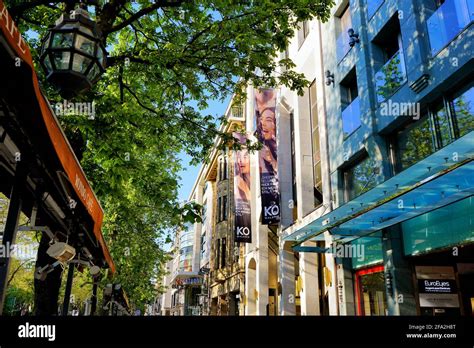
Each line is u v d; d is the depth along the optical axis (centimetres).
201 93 1057
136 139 1059
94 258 1024
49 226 776
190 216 977
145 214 2069
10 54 357
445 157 762
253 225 2566
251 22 906
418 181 863
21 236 2031
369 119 1309
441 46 1022
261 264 2338
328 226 1156
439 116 1057
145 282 2520
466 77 959
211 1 921
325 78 1711
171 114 1066
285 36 907
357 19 1454
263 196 2025
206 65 941
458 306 1099
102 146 962
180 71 938
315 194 1862
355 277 1383
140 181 1059
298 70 2102
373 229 1154
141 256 2134
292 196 2086
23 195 636
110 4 801
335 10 1661
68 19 446
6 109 431
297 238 1496
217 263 3772
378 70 1343
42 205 655
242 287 2786
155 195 1044
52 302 782
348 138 1465
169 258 2445
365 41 1395
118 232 1973
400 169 1219
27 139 476
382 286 1212
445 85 1001
